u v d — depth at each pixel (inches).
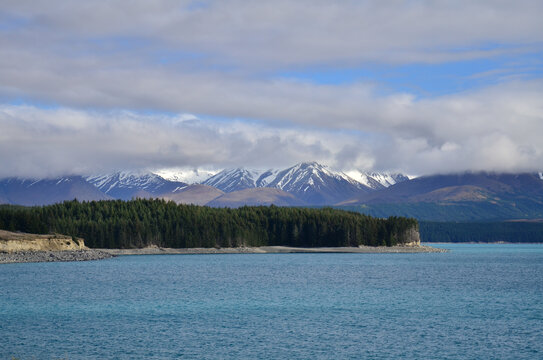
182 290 4933.6
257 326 3272.6
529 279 6181.1
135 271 6983.3
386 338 2994.6
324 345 2837.1
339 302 4220.0
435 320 3484.3
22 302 4163.4
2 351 2694.4
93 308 3892.7
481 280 6033.5
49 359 2559.1
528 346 2834.6
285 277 6279.5
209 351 2709.2
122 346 2790.4
